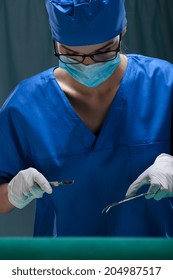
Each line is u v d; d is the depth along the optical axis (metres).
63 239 0.92
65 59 1.55
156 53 3.03
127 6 2.99
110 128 1.63
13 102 1.66
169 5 3.01
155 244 0.91
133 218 1.60
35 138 1.63
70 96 1.67
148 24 3.01
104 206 1.61
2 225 3.01
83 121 1.65
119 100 1.66
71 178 1.61
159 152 1.64
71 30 1.49
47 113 1.65
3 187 1.64
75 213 1.61
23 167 1.67
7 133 1.64
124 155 1.62
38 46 2.97
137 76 1.69
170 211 1.65
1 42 2.96
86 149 1.62
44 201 1.64
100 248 0.92
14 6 2.95
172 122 1.69
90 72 1.54
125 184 1.61
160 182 1.48
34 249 0.92
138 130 1.64
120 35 1.56
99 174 1.62
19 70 2.98
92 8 1.47
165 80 1.69
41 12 2.95
